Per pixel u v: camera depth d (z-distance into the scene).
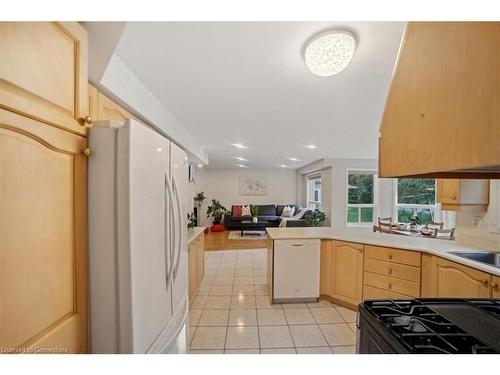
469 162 0.66
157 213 1.24
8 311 0.69
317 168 7.07
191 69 2.02
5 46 0.69
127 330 1.02
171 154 1.44
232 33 1.61
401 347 0.85
